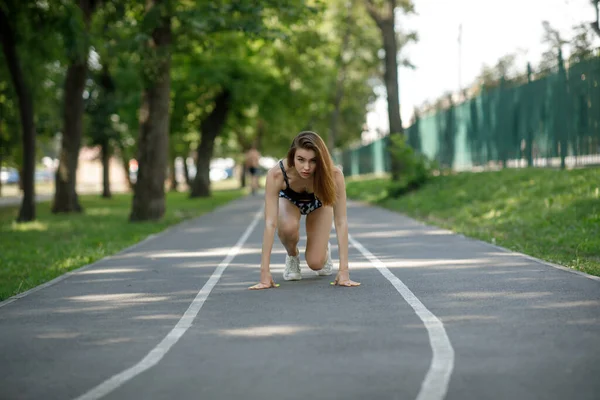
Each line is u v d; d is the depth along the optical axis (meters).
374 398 3.77
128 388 4.07
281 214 7.62
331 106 45.78
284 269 8.73
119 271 9.24
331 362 4.48
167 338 5.29
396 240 12.11
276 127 42.84
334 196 7.22
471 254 9.84
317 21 21.53
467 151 24.34
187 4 19.80
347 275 7.46
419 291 6.98
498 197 16.09
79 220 20.91
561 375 4.08
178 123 38.09
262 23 18.80
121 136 41.25
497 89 21.44
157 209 19.47
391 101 27.48
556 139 17.56
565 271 8.00
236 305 6.52
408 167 23.72
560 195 13.77
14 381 4.27
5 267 10.38
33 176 20.84
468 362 4.39
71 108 25.83
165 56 18.56
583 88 16.14
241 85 35.75
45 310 6.57
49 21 18.50
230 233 14.80
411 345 4.84
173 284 7.99
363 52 43.94
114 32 21.91
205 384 4.10
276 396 3.85
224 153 67.12
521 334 5.06
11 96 25.02
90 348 5.04
